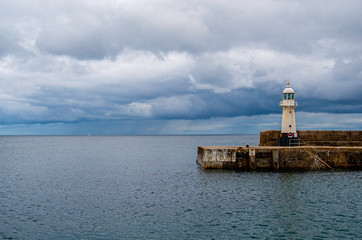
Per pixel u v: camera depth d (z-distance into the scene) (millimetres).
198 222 24703
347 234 22203
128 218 25734
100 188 36906
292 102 51781
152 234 22484
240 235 22203
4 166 58812
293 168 45000
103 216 26250
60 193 34406
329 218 25219
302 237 21812
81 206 29141
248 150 44938
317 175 41344
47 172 50281
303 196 31438
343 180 38281
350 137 52562
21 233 22719
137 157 76812
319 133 52938
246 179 39531
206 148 47156
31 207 28891
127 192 34625
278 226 23734
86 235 22359
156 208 28344
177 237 21953
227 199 30812
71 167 56812
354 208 27516
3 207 28891
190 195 32688
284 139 52406
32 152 98375
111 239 21688
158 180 41750
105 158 74750
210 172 44250
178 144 156875
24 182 41062
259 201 29953
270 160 45188
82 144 164875
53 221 25109
